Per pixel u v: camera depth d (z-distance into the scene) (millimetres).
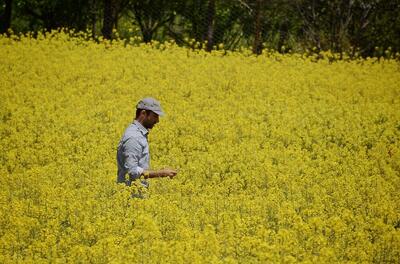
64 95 37219
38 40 48812
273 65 46438
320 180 25812
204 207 21500
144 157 20984
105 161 26703
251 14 62688
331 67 48000
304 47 60000
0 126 31484
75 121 31797
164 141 30141
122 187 21016
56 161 27234
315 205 21875
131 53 46188
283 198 23156
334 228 19500
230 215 20953
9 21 64812
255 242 18062
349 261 18031
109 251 17859
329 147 31219
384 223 21125
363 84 43344
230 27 64625
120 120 32344
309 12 59875
